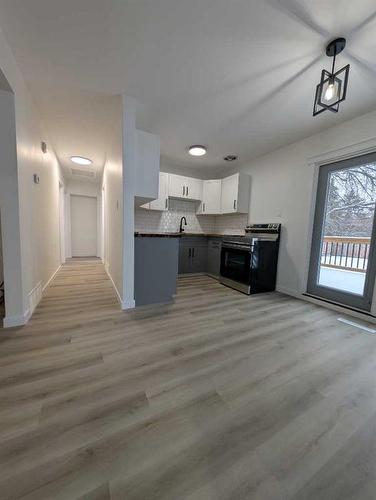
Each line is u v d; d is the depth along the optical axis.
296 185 3.17
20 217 1.94
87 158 4.21
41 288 2.79
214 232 5.08
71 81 2.02
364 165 2.49
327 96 1.52
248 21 1.38
